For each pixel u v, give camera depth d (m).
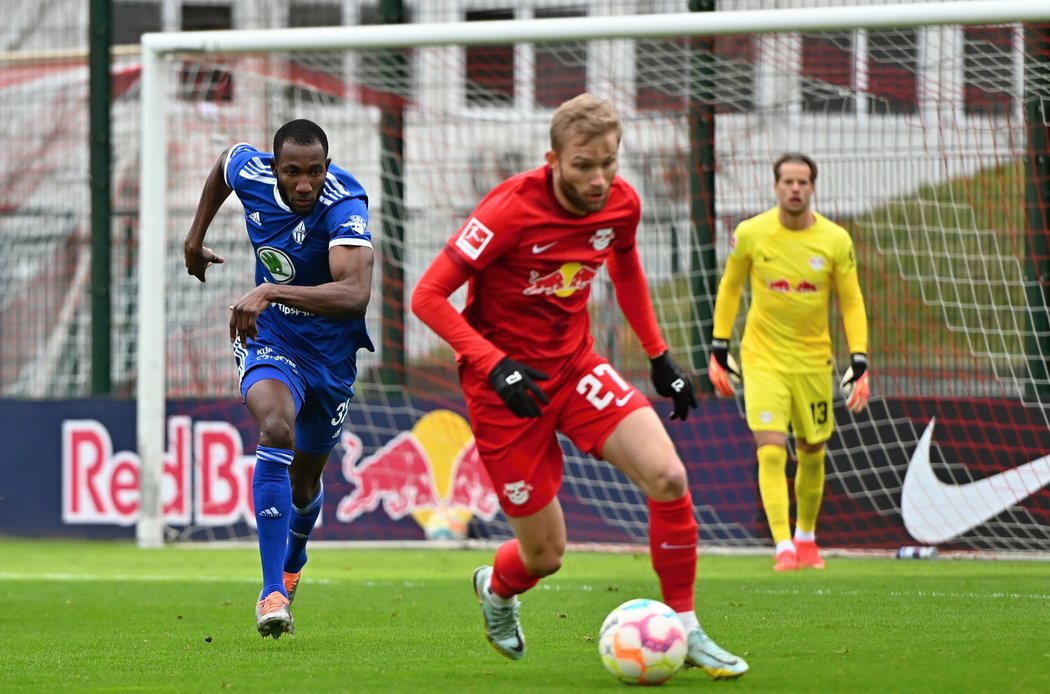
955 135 35.44
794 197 29.48
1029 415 34.41
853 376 29.94
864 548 35.41
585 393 15.27
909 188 35.81
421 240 39.44
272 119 41.78
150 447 37.69
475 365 14.70
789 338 30.31
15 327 43.38
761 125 37.22
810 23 33.75
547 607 23.61
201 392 40.22
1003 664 15.89
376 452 38.53
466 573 31.12
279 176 19.00
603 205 14.77
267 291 18.45
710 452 36.62
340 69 40.75
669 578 15.18
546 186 14.98
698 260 37.25
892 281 35.84
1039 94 34.50
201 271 21.75
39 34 52.22
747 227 30.20
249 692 14.74
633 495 37.09
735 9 37.94
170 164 42.09
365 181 40.25
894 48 36.12
